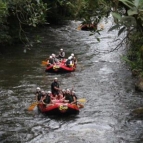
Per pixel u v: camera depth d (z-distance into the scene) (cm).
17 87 2291
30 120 1716
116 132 1542
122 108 1866
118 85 2312
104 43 3738
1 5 856
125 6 295
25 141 1465
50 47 3622
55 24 5028
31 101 2002
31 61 3041
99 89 2236
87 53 3341
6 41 3547
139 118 1708
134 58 1279
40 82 2427
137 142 1428
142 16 284
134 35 466
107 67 2814
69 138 1485
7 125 1647
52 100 1880
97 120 1697
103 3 406
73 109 1786
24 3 829
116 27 312
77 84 2370
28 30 4319
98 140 1455
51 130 1590
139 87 2161
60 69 2678
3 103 1964
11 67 2834
